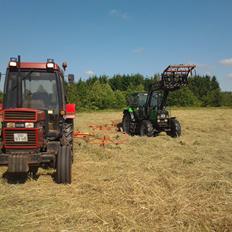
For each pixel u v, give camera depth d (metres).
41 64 8.02
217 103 51.88
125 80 63.66
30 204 5.82
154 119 14.49
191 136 14.86
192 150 10.82
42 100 8.01
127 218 5.06
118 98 47.19
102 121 23.44
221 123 21.23
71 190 6.60
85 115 30.89
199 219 5.04
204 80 61.50
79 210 5.44
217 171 7.80
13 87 7.94
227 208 5.46
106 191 6.32
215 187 6.56
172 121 14.45
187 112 34.09
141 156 9.80
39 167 8.21
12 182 7.12
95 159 9.44
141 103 15.86
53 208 5.61
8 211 5.51
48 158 6.89
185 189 6.43
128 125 16.36
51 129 8.05
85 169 8.23
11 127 6.83
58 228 4.84
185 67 13.42
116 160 9.23
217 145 12.18
